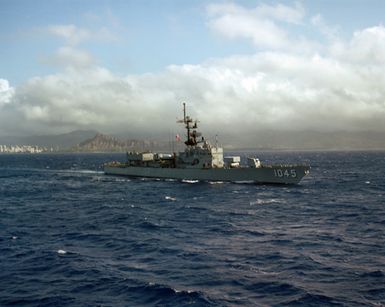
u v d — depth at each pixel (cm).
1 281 2830
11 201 7119
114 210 5981
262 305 2395
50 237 4159
